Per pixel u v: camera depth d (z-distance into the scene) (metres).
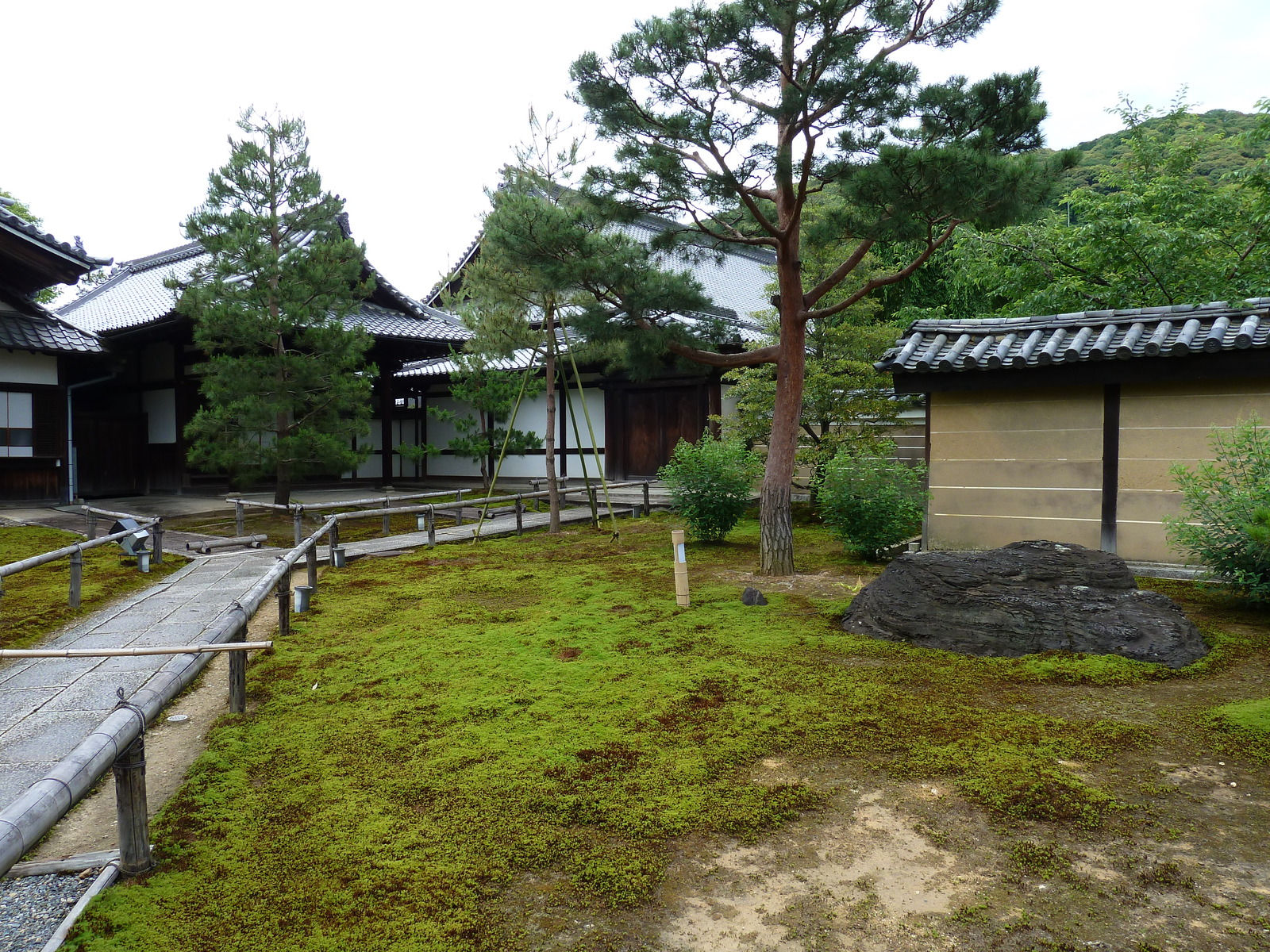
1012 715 4.40
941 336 9.38
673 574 8.91
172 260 23.06
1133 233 12.81
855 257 7.94
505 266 11.19
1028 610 5.61
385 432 21.11
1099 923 2.60
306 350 15.58
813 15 6.90
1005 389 8.94
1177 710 4.46
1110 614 5.54
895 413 13.39
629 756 3.94
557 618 6.88
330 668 5.66
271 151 13.60
